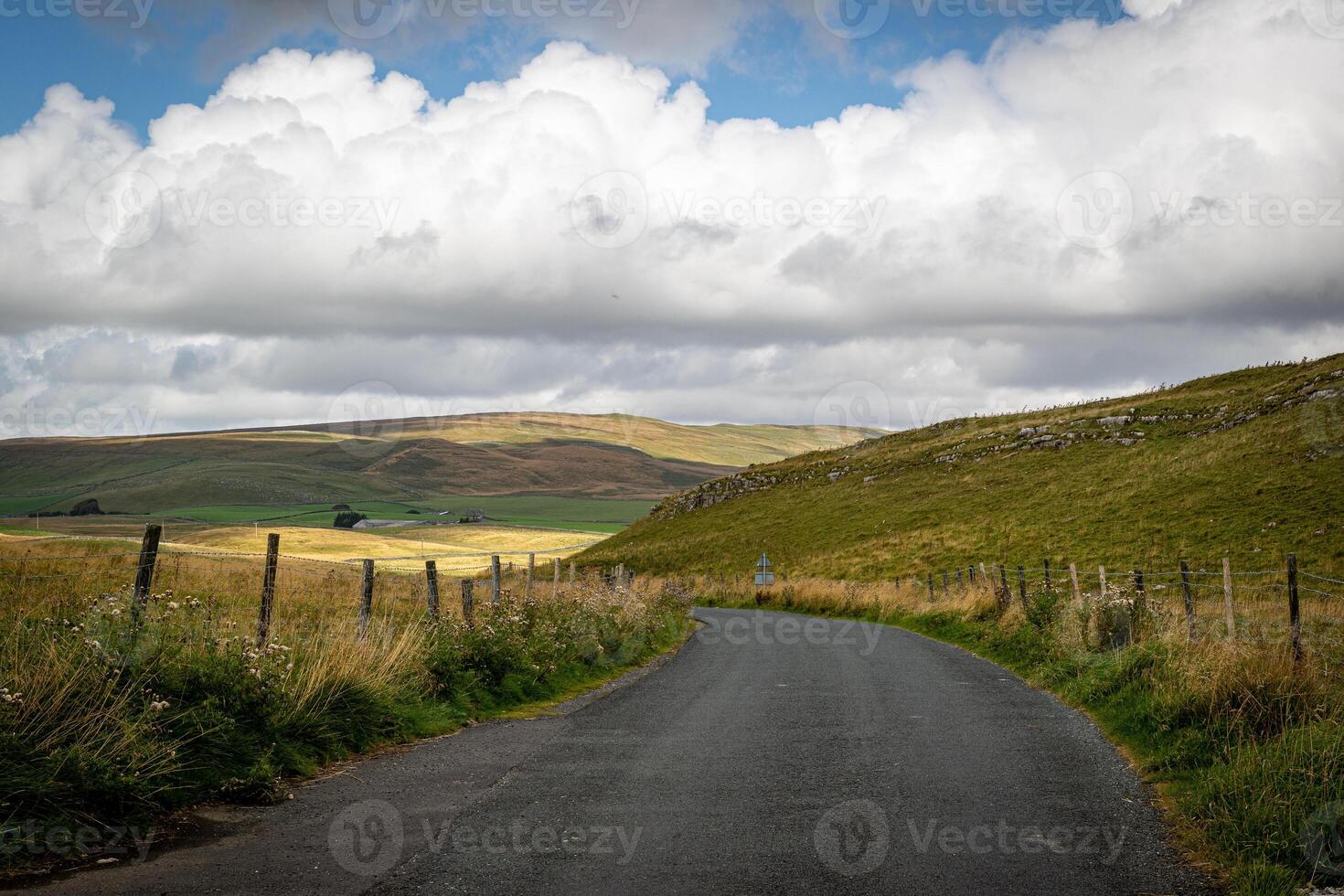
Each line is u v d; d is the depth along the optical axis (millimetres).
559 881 5348
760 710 11750
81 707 6719
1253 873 5297
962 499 63969
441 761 8602
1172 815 6711
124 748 6582
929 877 5453
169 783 6738
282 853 5789
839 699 12805
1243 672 8758
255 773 7109
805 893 5180
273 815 6672
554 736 9922
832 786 7629
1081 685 12508
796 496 82562
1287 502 41750
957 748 9211
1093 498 53188
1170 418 68250
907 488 72625
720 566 65688
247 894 5051
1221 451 53469
